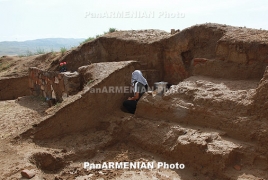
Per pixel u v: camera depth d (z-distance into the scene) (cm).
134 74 565
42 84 757
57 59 991
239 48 512
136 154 440
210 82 491
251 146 356
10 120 582
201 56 621
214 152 354
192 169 379
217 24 621
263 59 484
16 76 985
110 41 845
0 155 392
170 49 681
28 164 367
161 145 430
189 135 400
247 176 329
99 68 601
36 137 458
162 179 365
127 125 493
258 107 377
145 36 790
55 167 400
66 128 488
